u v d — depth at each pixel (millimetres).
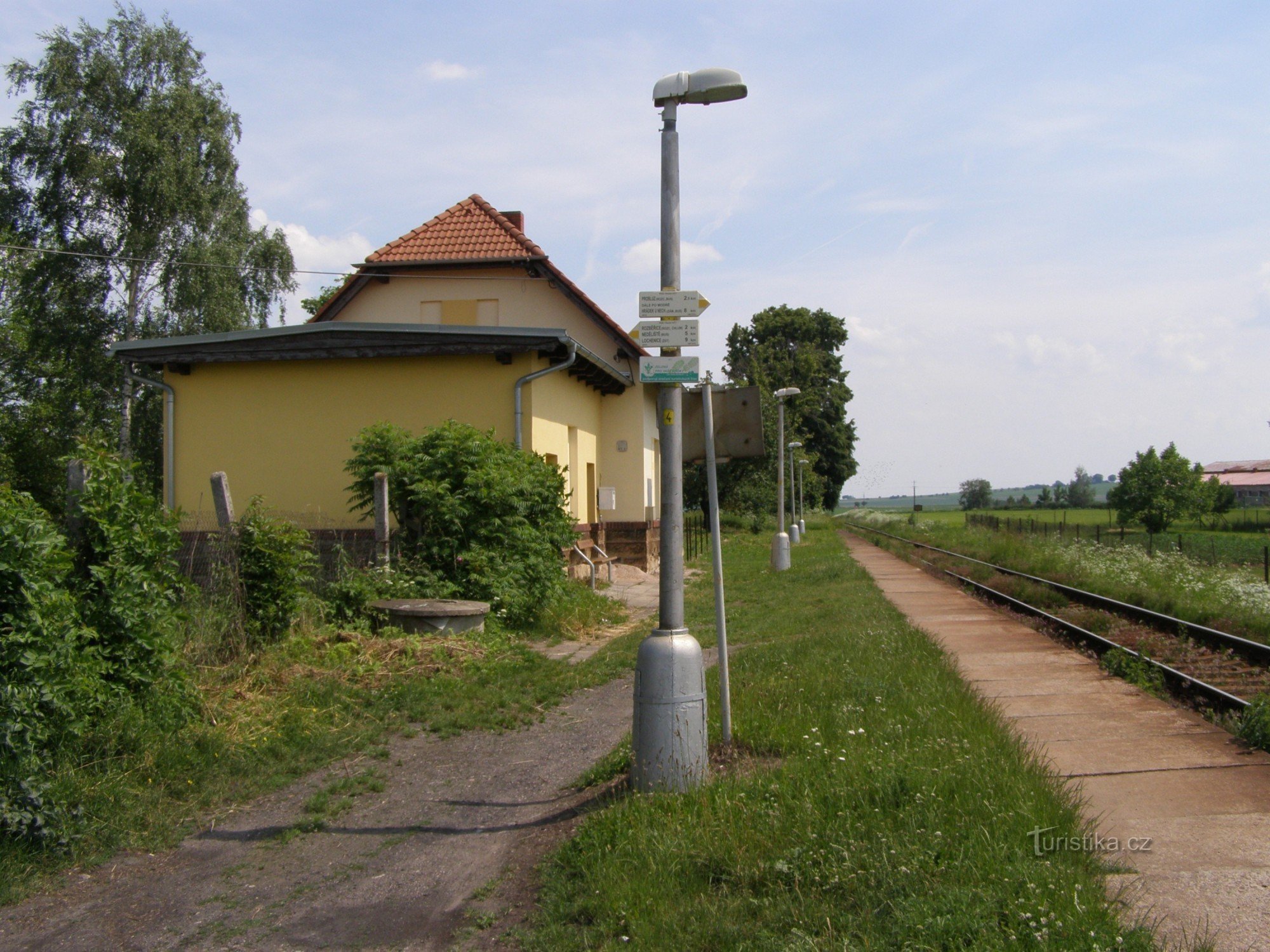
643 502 21547
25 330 30062
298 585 9172
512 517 11844
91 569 6184
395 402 14773
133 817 5223
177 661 6934
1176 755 6418
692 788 5215
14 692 4918
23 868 4590
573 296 20406
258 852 5078
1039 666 10086
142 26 27938
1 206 26000
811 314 76062
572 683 9016
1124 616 13984
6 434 30016
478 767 6547
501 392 14555
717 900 3961
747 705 7266
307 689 7648
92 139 26656
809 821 4523
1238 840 4758
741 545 37250
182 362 15117
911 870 3936
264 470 14992
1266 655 10000
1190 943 3611
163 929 4180
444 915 4297
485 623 10539
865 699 7434
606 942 3777
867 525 68125
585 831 4844
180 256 26656
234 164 28641
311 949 3988
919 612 15352
